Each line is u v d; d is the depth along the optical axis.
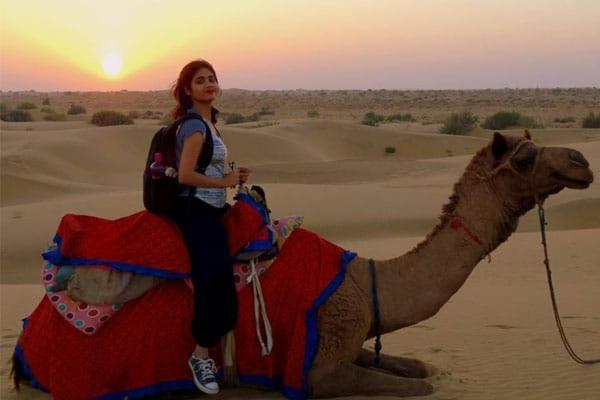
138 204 27.64
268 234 6.34
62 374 6.28
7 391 6.98
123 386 6.29
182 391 6.48
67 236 6.47
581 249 18.94
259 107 174.50
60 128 80.00
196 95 6.28
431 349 8.73
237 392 6.56
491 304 11.91
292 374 6.24
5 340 9.89
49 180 43.53
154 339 6.24
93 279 6.30
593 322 10.21
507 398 6.77
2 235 24.05
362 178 45.66
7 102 197.50
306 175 48.09
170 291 6.33
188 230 6.23
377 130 72.81
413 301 6.34
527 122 85.88
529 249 19.20
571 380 7.35
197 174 6.08
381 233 24.45
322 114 141.62
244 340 6.34
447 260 6.34
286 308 6.31
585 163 6.09
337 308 6.25
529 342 9.04
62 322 6.39
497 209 6.29
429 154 68.69
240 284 6.33
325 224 24.97
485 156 6.34
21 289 15.83
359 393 6.30
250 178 48.03
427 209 27.03
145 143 59.44
